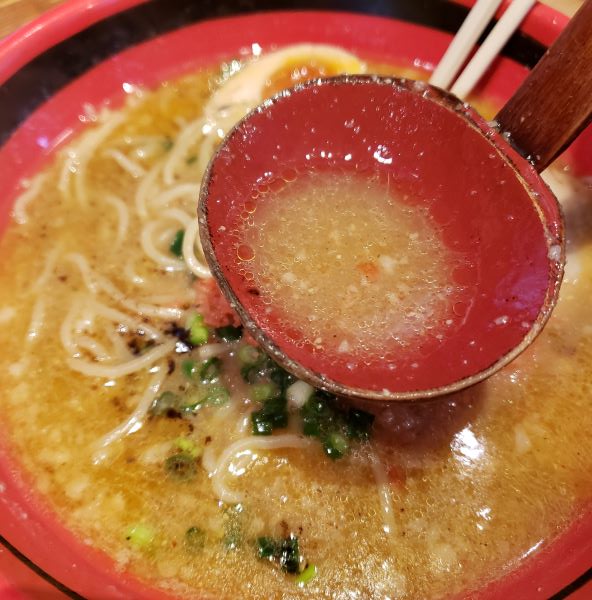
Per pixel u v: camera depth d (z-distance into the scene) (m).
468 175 0.12
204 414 0.13
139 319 0.14
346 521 0.12
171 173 0.16
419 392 0.09
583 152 0.15
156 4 0.16
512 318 0.10
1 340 0.13
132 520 0.11
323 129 0.12
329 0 0.17
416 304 0.11
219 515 0.12
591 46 0.11
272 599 0.11
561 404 0.13
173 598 0.11
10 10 0.17
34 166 0.15
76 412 0.12
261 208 0.12
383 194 0.12
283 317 0.11
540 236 0.10
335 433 0.12
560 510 0.12
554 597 0.10
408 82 0.12
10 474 0.12
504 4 0.15
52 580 0.10
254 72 0.17
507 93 0.16
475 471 0.12
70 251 0.15
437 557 0.11
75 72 0.16
